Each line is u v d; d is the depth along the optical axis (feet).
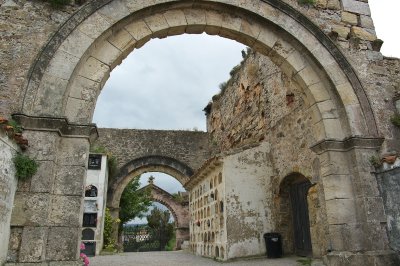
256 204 37.11
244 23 25.40
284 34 25.57
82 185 18.80
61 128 18.95
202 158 73.05
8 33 20.39
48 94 19.29
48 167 18.07
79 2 21.94
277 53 25.53
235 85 57.52
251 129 48.60
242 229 35.68
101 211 49.44
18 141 17.29
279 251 35.06
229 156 37.96
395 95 26.03
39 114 18.81
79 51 20.58
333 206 23.16
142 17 23.57
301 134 34.12
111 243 57.98
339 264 21.72
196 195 51.42
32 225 17.11
